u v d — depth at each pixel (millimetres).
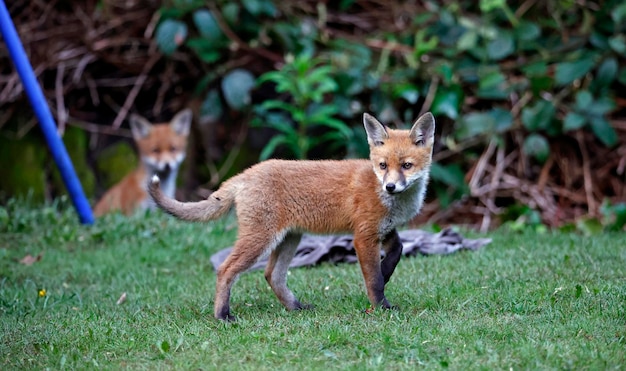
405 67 15250
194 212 8039
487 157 14836
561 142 15117
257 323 7469
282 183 7980
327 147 15898
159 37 15195
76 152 16453
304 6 16422
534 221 13375
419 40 14836
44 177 16266
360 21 16562
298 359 6277
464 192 14250
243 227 7898
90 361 6430
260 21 16125
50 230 12547
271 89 16516
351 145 14852
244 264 7863
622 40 14188
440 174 14148
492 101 15445
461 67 14953
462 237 11133
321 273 9828
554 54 14805
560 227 12992
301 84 14055
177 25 15266
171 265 10891
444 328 6891
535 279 8711
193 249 11523
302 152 14500
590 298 7750
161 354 6523
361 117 15570
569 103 14938
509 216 13891
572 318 7125
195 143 17109
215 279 9875
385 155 8039
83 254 11461
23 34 16453
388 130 8227
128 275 10273
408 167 8047
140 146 15469
